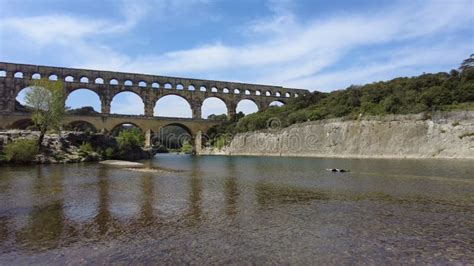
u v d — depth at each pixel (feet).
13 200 75.72
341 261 39.32
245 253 42.11
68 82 388.16
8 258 40.81
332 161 224.74
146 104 426.10
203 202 74.28
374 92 352.49
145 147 366.22
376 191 88.22
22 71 371.35
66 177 122.31
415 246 44.11
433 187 93.81
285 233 50.37
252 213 63.52
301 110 408.46
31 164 187.42
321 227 53.57
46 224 55.77
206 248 43.93
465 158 210.79
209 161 255.29
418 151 240.53
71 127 345.72
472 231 50.57
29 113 353.51
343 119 308.19
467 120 227.61
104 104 402.72
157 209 67.10
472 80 294.25
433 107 266.77
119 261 39.81
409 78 368.07
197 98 454.40
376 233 50.03
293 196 81.71
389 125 268.21
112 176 127.95
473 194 82.02
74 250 43.42
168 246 44.80
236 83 484.33
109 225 55.21
